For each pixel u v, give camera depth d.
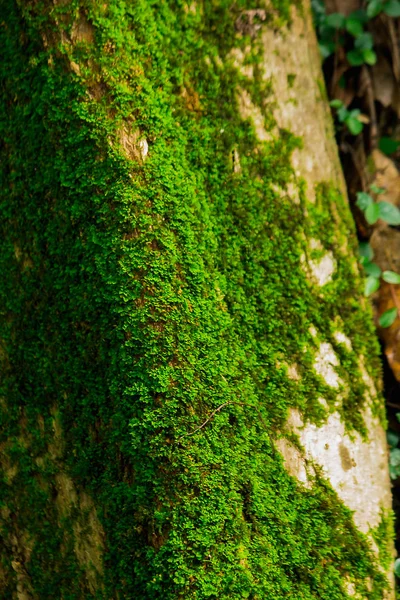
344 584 1.20
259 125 1.25
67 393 1.22
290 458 1.21
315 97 1.30
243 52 1.25
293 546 1.19
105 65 1.20
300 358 1.24
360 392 1.26
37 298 1.23
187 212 1.21
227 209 1.24
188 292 1.20
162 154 1.21
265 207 1.25
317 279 1.26
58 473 1.23
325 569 1.20
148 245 1.20
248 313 1.23
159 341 1.19
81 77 1.20
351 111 1.44
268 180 1.25
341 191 1.31
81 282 1.21
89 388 1.21
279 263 1.24
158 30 1.22
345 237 1.29
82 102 1.20
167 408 1.18
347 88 1.47
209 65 1.24
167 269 1.20
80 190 1.21
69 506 1.23
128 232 1.20
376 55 1.48
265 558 1.18
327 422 1.23
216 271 1.22
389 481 1.27
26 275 1.24
